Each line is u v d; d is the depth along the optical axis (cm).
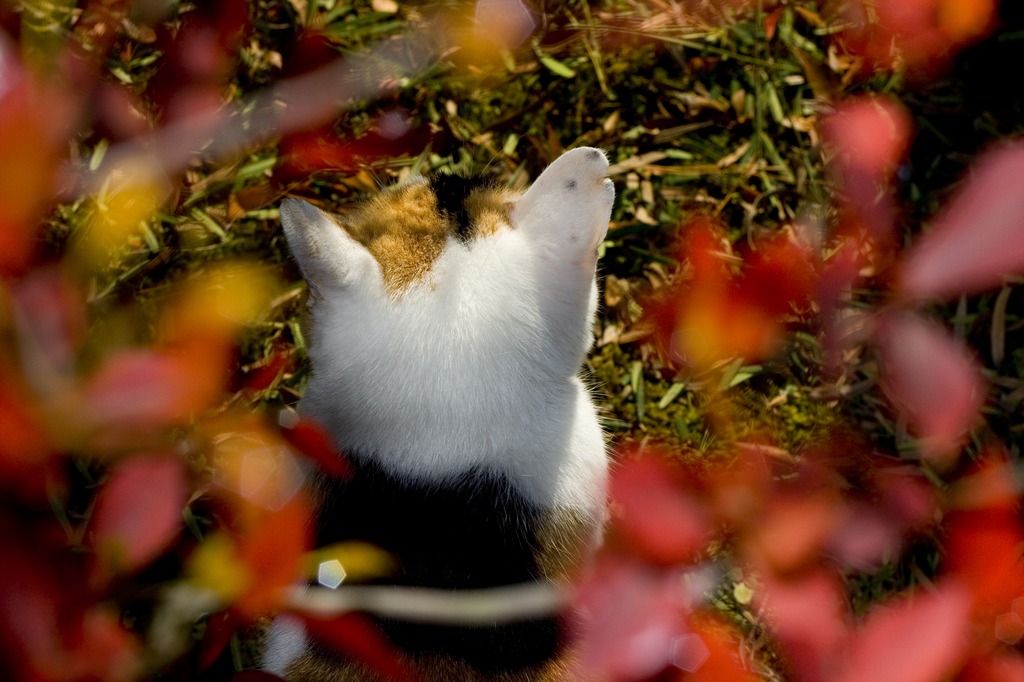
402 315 216
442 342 215
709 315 160
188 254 323
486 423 215
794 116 354
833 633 106
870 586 289
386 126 344
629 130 356
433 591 205
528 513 215
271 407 307
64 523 145
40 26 271
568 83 359
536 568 213
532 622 205
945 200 330
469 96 355
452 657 201
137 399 102
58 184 259
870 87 346
